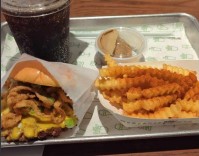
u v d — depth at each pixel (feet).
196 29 1.11
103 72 0.81
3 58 1.02
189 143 0.79
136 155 0.76
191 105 0.78
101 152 0.77
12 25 0.87
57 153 0.77
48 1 0.83
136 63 0.93
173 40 1.12
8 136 0.76
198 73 0.92
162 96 0.79
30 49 0.92
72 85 0.79
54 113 0.81
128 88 0.80
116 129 0.83
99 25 1.18
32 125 0.77
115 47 1.03
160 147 0.78
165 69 0.85
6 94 0.81
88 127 0.84
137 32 1.08
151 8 1.25
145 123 0.80
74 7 1.25
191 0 1.30
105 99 0.84
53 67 0.80
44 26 0.85
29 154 0.76
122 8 1.25
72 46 1.10
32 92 0.81
